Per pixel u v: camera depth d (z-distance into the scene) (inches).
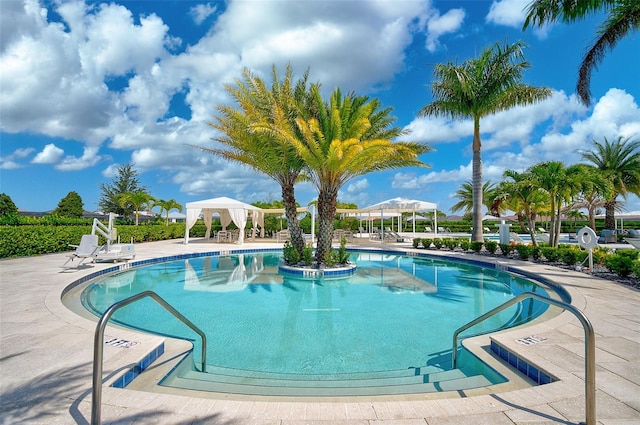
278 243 778.2
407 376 136.4
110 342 138.1
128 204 1310.3
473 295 290.5
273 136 388.8
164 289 313.7
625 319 179.3
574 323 168.9
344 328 201.9
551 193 486.9
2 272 332.2
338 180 419.5
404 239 896.9
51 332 152.6
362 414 88.6
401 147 380.2
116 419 84.4
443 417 87.2
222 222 944.9
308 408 91.4
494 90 526.9
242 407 91.3
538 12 340.8
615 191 739.4
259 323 211.0
